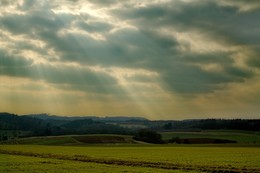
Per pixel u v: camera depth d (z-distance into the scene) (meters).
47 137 192.38
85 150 105.75
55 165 53.75
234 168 49.53
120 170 46.38
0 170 46.53
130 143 174.88
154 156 75.81
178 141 186.88
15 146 138.88
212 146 141.12
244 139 189.25
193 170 47.59
